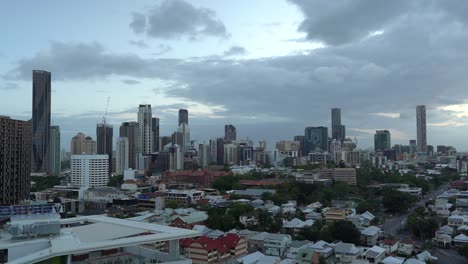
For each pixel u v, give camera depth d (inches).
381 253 7849.4
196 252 7652.6
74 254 4082.2
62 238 4308.6
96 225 5201.8
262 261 7175.2
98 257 4301.2
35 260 3560.5
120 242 4082.2
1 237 4362.7
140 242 4180.6
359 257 7810.0
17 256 4030.5
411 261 7170.3
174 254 4574.3
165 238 4389.8
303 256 7544.3
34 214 4790.8
